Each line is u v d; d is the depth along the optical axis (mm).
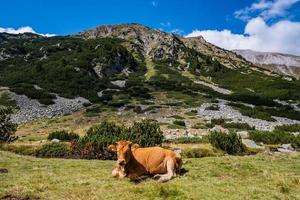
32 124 52938
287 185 12094
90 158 21984
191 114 61969
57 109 63812
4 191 11172
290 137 34625
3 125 29328
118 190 11117
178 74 115625
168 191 10516
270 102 81000
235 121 56750
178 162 13336
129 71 113562
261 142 35219
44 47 130625
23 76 87938
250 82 110875
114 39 164000
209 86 102750
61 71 90875
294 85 104625
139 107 65438
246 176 13617
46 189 11508
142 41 181250
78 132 44688
